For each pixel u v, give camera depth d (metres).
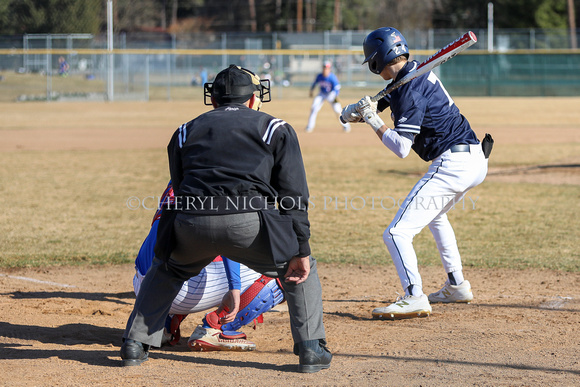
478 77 94.00
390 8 168.00
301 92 92.25
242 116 7.98
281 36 101.50
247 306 9.60
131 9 147.00
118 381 7.87
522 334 9.88
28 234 18.12
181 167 8.17
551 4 117.75
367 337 9.96
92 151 37.00
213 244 7.78
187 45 119.88
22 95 80.12
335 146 40.19
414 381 7.84
